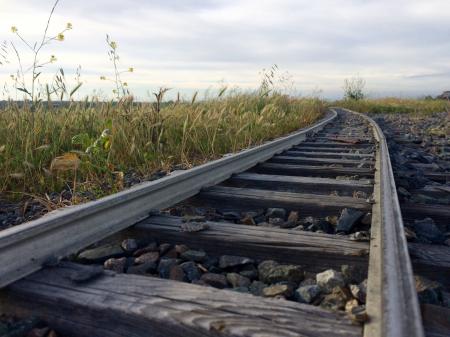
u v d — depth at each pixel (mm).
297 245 2102
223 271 2082
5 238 1624
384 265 1620
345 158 5660
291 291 1801
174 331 1410
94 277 1709
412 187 4062
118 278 1707
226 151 5484
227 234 2238
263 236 2195
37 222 1813
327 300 1699
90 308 1518
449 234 2719
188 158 4949
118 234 2432
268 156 5199
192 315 1433
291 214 2893
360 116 15664
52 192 3494
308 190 3672
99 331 1513
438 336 1516
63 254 1917
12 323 1588
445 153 6551
